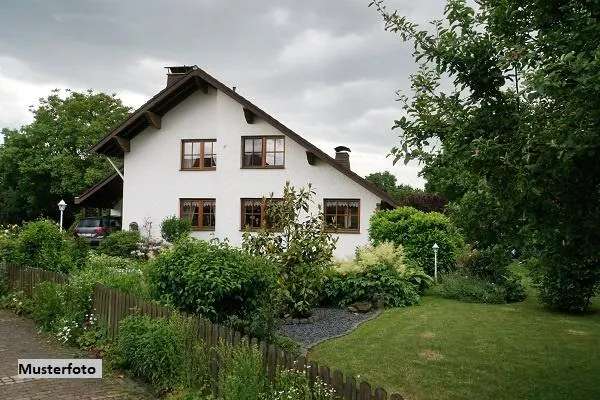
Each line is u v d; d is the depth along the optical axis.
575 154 3.79
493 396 6.27
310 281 10.43
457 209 5.64
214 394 5.82
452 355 8.08
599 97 3.79
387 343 8.80
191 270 7.45
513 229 4.96
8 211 43.88
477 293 13.82
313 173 22.09
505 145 4.32
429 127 5.36
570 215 4.30
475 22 5.21
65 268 12.47
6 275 11.74
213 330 6.13
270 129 22.78
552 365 7.59
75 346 8.09
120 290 8.11
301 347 8.47
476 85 5.11
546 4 4.70
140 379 6.62
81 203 26.16
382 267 13.20
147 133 24.17
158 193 23.91
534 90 3.90
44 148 40.84
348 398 4.64
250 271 7.89
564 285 11.93
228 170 23.12
